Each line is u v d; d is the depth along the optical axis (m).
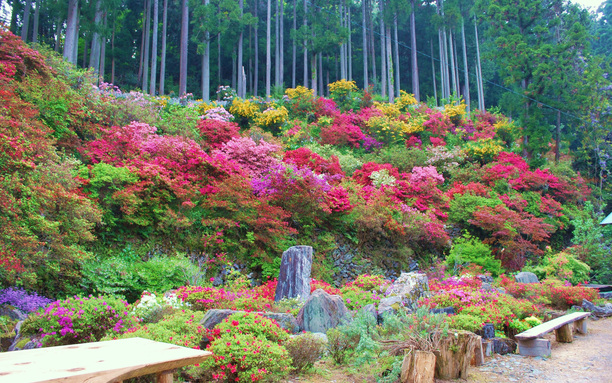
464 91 41.94
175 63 37.78
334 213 12.88
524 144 24.09
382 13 37.25
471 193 17.72
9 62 10.58
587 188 21.70
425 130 24.39
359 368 4.76
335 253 12.68
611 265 15.34
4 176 6.86
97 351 2.62
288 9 41.41
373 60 39.47
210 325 5.20
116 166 10.54
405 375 4.27
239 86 31.14
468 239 16.16
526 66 24.75
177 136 12.85
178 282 8.66
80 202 7.79
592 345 6.50
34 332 4.76
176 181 10.34
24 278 6.76
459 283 10.52
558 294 9.92
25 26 25.30
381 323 6.71
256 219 10.83
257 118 21.47
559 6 26.83
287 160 14.01
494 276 14.60
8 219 6.54
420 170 17.06
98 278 7.83
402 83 46.53
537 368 5.08
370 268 13.01
